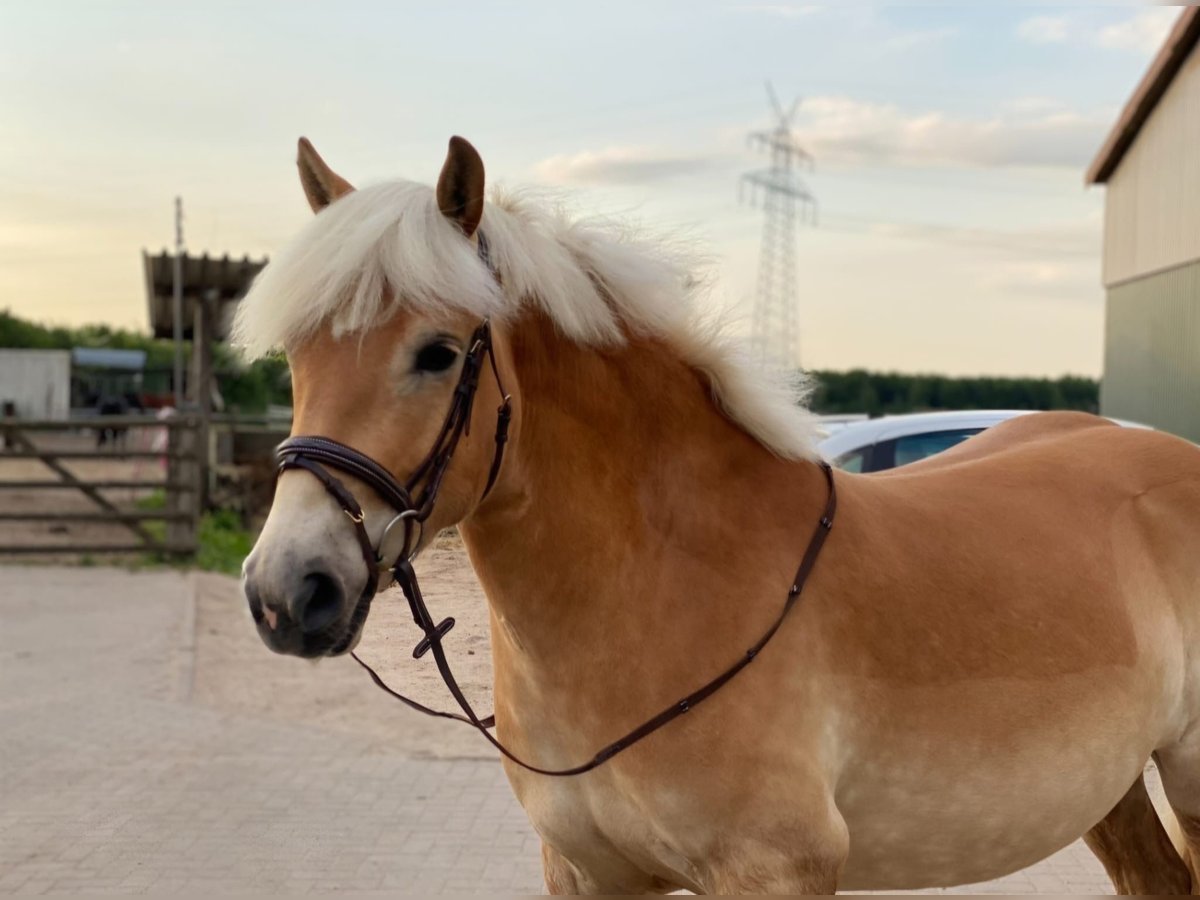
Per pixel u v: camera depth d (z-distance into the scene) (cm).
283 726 600
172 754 545
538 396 212
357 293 185
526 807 234
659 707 208
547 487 212
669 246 236
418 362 189
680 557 216
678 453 222
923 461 299
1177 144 1466
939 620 222
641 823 214
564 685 215
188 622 851
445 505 196
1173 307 1485
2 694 654
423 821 458
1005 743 225
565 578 212
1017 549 238
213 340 1577
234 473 1430
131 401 4116
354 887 389
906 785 221
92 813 460
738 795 204
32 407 3991
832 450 530
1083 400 2577
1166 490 267
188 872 399
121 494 1631
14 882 389
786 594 213
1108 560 248
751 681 207
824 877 205
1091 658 234
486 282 194
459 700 214
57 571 1088
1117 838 285
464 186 198
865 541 225
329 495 181
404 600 260
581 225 228
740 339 233
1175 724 259
